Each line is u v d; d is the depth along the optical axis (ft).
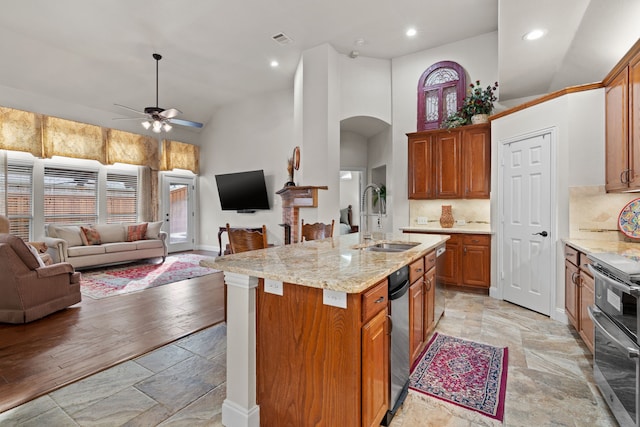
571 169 9.86
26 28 14.33
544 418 5.43
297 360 4.76
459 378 6.69
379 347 4.84
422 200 16.07
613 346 5.36
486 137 13.48
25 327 9.48
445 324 9.78
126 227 20.47
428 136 14.83
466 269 13.41
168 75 19.49
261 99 22.52
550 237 10.36
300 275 4.62
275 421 5.00
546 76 12.07
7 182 17.13
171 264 19.77
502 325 9.70
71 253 16.51
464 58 15.26
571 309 9.17
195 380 6.66
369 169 22.22
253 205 22.50
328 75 15.30
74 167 20.01
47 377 6.72
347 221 28.22
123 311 10.95
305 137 15.85
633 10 7.75
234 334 5.20
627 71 7.91
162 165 24.12
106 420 5.40
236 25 13.80
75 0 12.21
